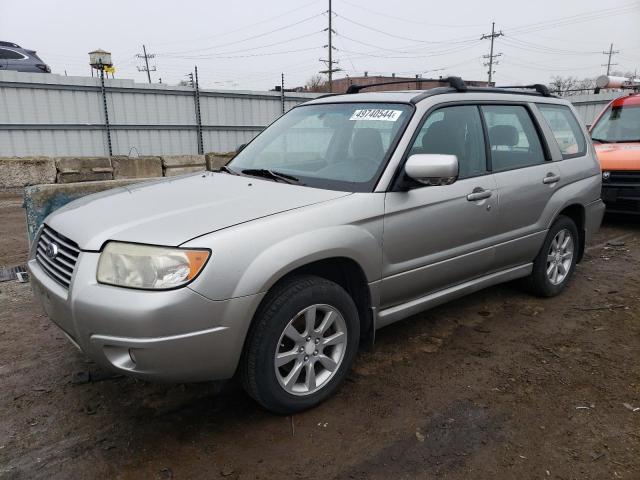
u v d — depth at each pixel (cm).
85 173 1120
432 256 345
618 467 251
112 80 1628
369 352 368
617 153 739
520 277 441
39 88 1504
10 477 242
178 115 1794
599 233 734
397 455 260
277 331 270
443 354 366
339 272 316
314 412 296
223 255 246
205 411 297
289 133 402
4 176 1055
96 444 267
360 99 385
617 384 327
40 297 288
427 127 346
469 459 257
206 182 343
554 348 376
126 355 244
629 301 468
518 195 402
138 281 239
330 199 295
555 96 490
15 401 305
